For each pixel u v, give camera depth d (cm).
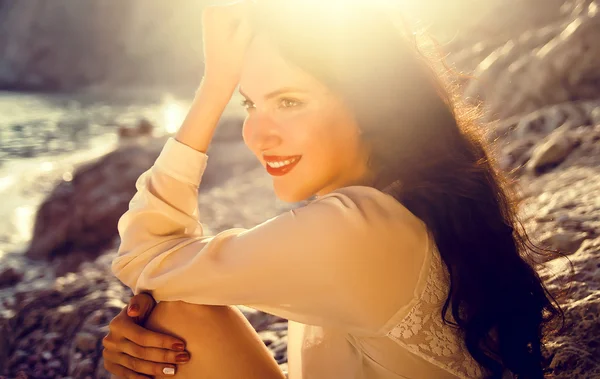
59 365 312
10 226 794
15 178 1116
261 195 695
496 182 158
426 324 142
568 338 197
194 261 149
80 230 606
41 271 512
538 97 670
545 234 284
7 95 4031
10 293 408
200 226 179
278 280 139
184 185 176
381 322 139
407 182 149
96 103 3334
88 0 4928
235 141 1124
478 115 168
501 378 153
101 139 1819
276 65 147
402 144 148
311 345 158
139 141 1041
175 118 2441
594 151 438
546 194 364
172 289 153
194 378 154
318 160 150
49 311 357
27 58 4812
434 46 169
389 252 137
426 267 142
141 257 167
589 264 229
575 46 662
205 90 175
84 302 355
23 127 2153
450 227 143
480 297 144
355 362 150
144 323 159
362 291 136
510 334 151
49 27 4875
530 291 154
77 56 4856
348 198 139
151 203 173
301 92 147
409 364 145
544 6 1073
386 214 140
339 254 134
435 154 148
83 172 723
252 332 163
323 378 155
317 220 136
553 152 450
